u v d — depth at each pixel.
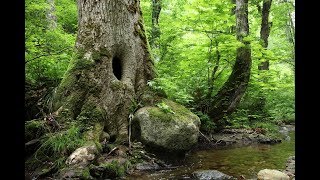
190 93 9.63
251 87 12.02
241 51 9.21
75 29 13.33
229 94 9.43
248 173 5.70
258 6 17.17
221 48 9.38
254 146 8.74
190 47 10.73
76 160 5.12
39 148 5.41
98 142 5.75
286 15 17.67
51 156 5.38
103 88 6.52
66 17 13.12
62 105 6.27
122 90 6.68
